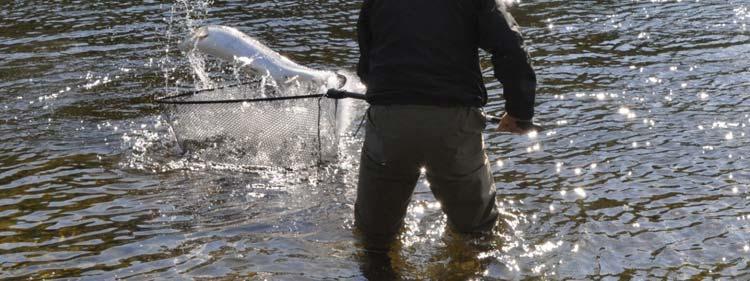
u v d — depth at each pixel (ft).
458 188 23.04
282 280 22.27
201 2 58.39
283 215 26.48
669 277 22.29
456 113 21.48
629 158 30.96
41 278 22.38
